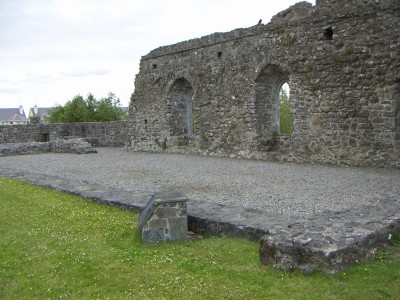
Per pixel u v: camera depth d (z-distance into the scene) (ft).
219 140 65.46
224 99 64.03
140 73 81.00
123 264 19.31
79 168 55.42
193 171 48.42
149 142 80.07
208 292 16.16
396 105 45.62
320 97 51.37
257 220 22.82
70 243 22.48
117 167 54.90
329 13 49.88
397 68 44.88
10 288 17.60
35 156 77.20
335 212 22.79
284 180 39.78
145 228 22.11
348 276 16.17
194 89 68.74
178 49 71.46
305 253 16.90
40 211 29.55
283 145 57.31
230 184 38.63
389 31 45.19
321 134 51.67
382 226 19.13
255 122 59.88
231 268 18.35
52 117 150.20
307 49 52.31
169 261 19.43
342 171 44.39
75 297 16.55
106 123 99.14
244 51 60.44
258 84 59.47
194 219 24.13
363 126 47.75
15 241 23.18
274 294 15.58
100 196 32.17
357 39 47.55
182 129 77.00
